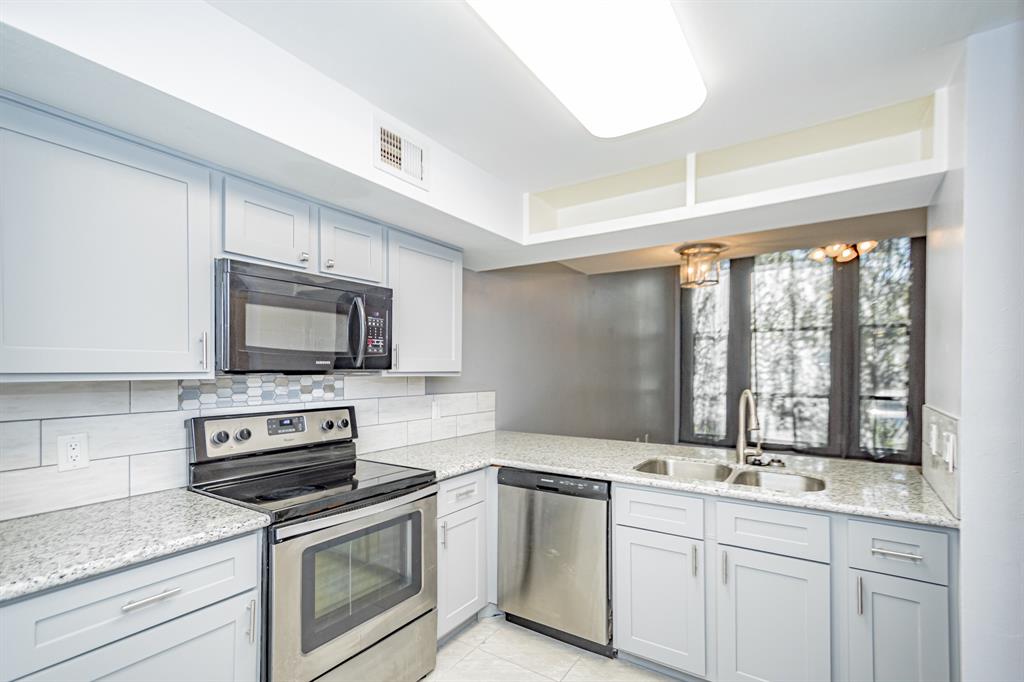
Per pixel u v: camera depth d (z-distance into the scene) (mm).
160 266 1463
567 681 2035
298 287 1803
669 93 1471
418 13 1315
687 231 2398
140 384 1670
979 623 1414
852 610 1676
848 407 3996
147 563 1209
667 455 2572
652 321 4922
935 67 1551
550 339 4090
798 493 1820
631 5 1146
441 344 2580
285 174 1688
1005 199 1397
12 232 1191
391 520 1870
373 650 1786
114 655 1146
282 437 2010
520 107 1799
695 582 1960
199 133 1404
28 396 1432
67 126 1287
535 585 2365
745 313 4441
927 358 1983
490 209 2395
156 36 1193
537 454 2600
